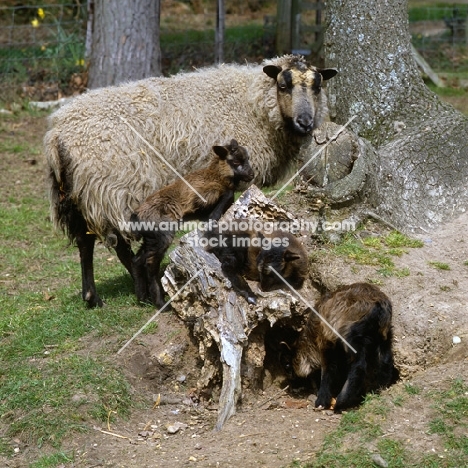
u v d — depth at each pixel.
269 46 15.66
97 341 6.08
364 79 7.51
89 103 6.61
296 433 4.78
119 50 11.92
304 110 6.71
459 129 7.34
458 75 15.18
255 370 5.48
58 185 6.70
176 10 20.53
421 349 5.26
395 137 7.33
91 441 4.98
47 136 6.63
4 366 5.83
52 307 6.91
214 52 14.95
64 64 14.34
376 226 6.52
